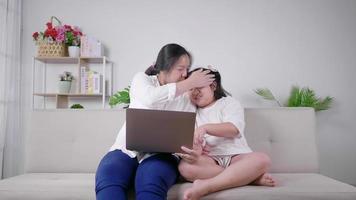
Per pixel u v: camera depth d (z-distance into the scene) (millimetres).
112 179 1021
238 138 1302
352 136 3143
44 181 1296
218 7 3209
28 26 3252
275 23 3197
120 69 3225
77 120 1720
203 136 1258
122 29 3230
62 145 1688
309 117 1705
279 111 1717
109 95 3195
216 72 1461
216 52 3195
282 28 3195
